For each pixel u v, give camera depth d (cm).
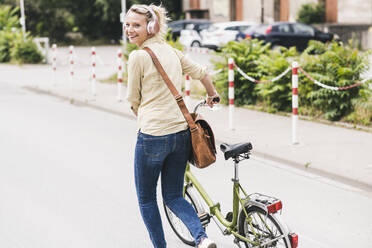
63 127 1488
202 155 575
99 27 5900
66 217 799
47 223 777
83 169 1055
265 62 1648
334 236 723
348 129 1350
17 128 1473
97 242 712
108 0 5619
